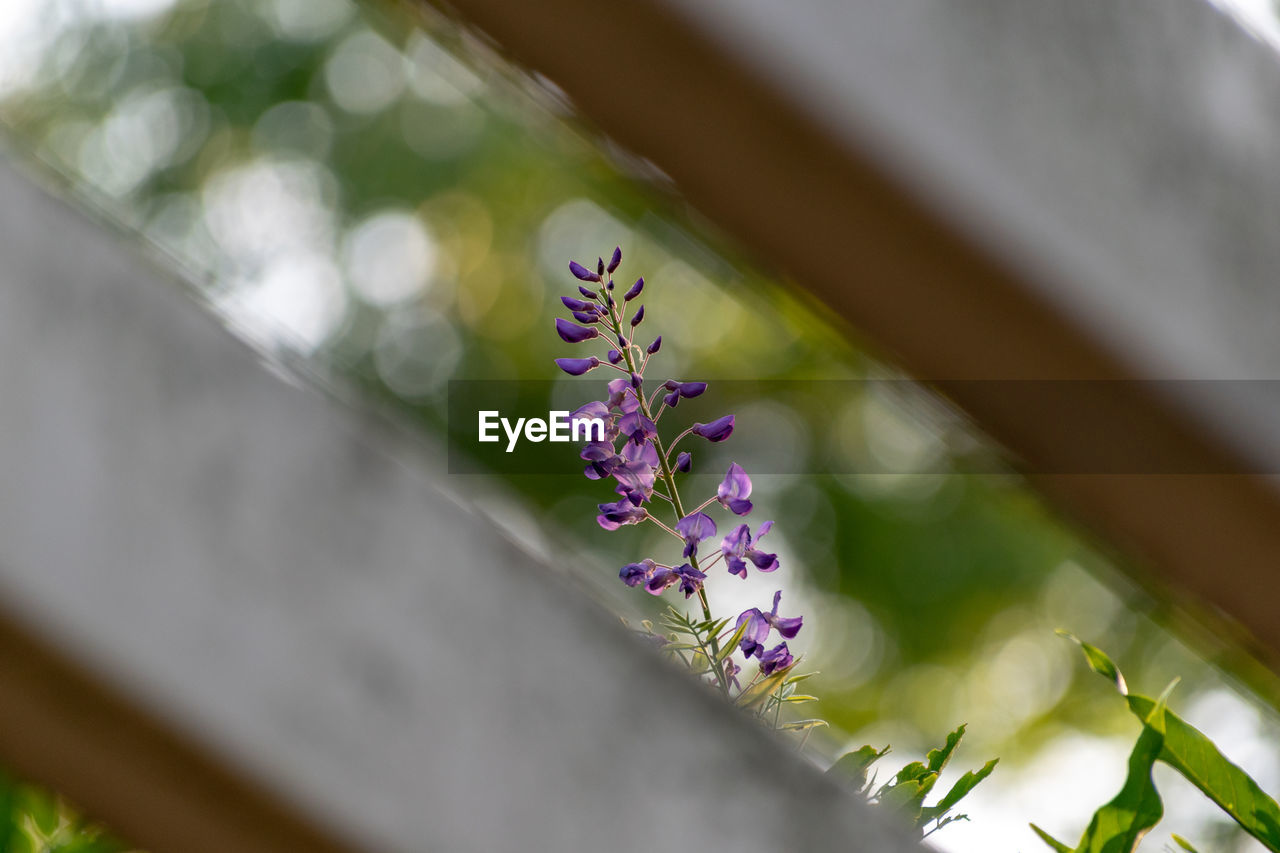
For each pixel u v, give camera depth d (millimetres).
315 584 364
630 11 357
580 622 383
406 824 359
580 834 367
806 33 361
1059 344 394
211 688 351
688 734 382
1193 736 805
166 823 369
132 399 359
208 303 375
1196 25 401
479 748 366
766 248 397
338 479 371
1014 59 378
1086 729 6672
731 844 375
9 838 950
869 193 376
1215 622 465
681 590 1395
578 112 388
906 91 367
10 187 362
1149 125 388
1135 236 383
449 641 370
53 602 343
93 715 355
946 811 973
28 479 351
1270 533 423
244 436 365
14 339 355
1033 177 375
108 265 364
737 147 377
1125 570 457
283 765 354
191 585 354
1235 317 390
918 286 392
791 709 1179
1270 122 403
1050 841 728
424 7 379
